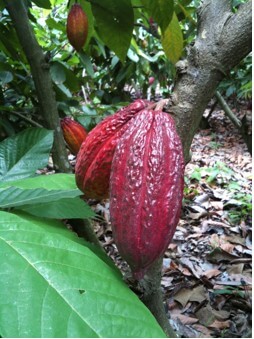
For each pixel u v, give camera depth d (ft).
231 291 4.41
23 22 2.51
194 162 9.64
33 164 2.08
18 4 2.50
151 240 1.19
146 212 1.18
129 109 1.43
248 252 5.43
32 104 4.37
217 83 1.49
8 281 0.99
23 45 2.53
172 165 1.23
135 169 1.21
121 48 2.64
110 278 1.14
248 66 9.43
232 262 5.17
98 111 4.52
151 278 1.51
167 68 8.69
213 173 7.97
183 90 1.47
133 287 1.47
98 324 0.98
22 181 1.85
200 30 1.52
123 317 1.02
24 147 2.13
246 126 2.06
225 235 5.94
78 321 0.96
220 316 4.09
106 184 1.45
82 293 1.03
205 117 12.84
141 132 1.25
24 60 3.96
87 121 4.16
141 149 1.22
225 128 12.82
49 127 2.56
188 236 5.95
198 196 7.32
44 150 2.12
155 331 1.02
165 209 1.19
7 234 1.12
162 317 1.61
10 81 3.69
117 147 1.28
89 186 1.46
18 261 1.04
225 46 1.45
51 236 1.16
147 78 9.82
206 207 6.91
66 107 3.98
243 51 1.47
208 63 1.46
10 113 3.47
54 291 1.01
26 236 1.13
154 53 8.87
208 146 11.10
